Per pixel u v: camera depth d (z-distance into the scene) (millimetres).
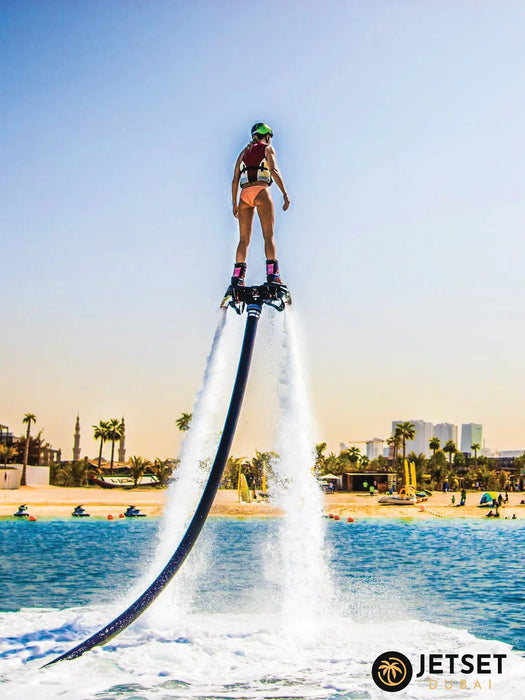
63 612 13242
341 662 9352
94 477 123312
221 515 65250
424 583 25625
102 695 7867
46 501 90125
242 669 8953
